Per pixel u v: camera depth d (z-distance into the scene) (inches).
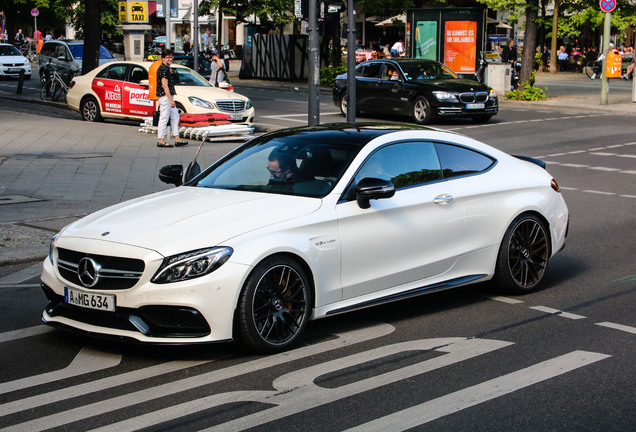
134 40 1576.0
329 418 177.0
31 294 291.4
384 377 203.3
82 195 471.5
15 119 868.6
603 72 1096.8
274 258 219.1
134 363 215.5
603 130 836.6
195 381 201.2
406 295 252.8
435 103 881.5
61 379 203.8
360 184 236.1
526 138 774.5
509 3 1173.7
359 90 968.3
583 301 278.4
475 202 270.8
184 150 681.0
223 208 230.8
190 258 208.8
